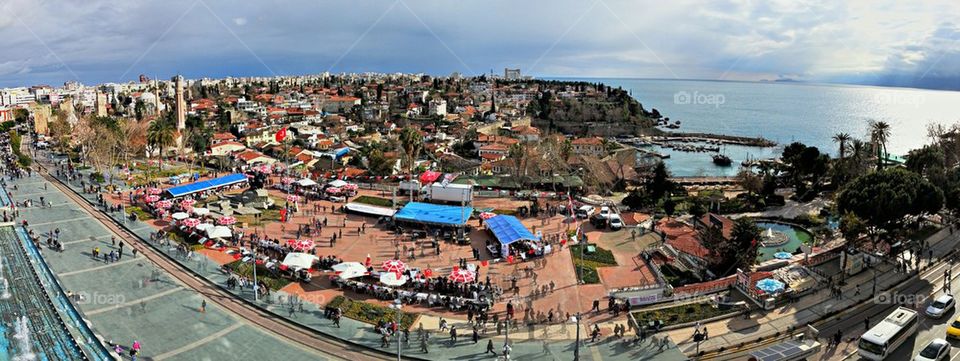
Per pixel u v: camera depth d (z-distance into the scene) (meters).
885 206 69.62
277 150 177.38
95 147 146.38
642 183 145.62
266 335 55.22
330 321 57.91
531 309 58.56
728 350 51.47
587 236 88.19
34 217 100.19
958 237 82.19
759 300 60.78
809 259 73.38
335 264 72.56
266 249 80.44
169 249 80.69
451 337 53.78
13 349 52.59
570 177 130.88
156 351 51.66
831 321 57.16
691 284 67.88
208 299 63.53
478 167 162.25
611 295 61.28
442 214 93.12
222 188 122.75
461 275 62.69
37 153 177.75
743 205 115.56
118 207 106.38
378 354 51.75
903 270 69.50
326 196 115.62
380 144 189.25
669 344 52.66
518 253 79.12
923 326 55.34
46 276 71.44
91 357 50.84
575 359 47.62
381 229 92.56
